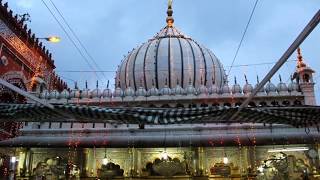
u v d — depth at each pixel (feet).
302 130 44.55
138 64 69.72
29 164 47.03
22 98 60.64
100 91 53.01
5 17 55.83
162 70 67.62
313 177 44.19
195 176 46.06
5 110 21.71
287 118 23.34
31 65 66.28
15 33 59.98
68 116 22.48
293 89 50.65
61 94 52.37
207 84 67.82
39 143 44.70
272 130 45.27
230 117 23.03
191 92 52.26
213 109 21.95
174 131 46.75
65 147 45.27
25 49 63.93
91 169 47.29
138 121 22.49
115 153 47.96
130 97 52.08
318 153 44.11
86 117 22.65
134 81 68.44
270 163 45.03
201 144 43.88
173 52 69.97
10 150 48.03
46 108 21.30
